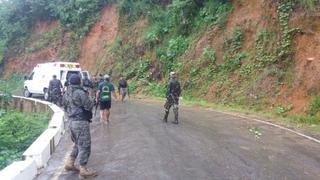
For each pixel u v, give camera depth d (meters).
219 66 28.48
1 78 53.31
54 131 13.11
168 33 36.00
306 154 11.33
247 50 27.27
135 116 19.64
